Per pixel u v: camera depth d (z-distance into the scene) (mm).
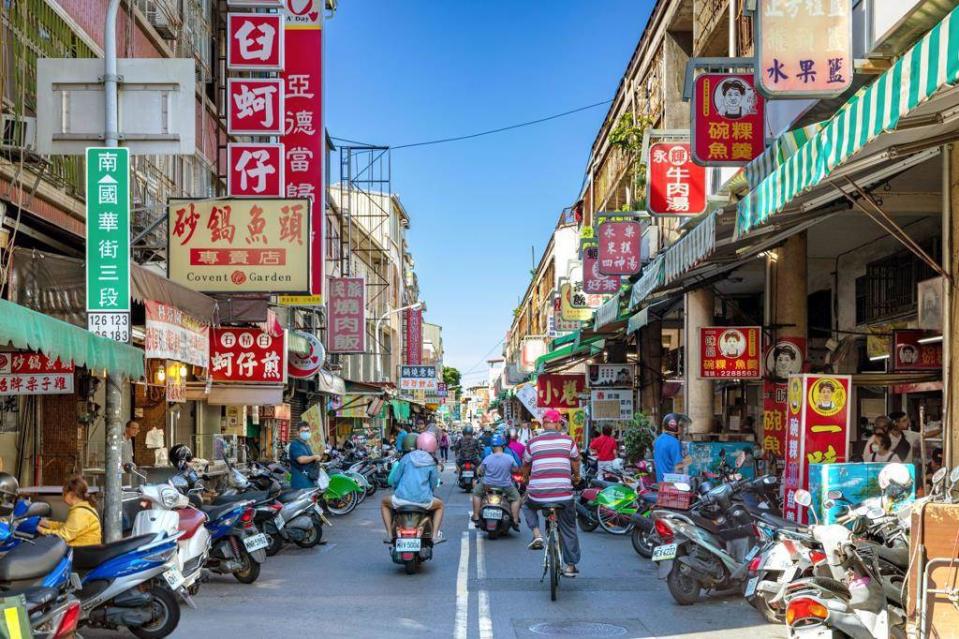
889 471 7160
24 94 10227
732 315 20750
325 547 13156
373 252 50812
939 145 7023
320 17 17141
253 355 15891
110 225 8547
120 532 8844
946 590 5727
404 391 57156
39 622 5398
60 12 11594
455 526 15836
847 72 8242
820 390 9977
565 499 9289
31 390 10008
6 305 5562
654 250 20547
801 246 14156
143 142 9039
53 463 13164
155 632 7336
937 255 12188
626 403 23938
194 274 13156
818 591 6168
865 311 15211
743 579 8555
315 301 17234
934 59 5094
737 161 12148
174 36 16922
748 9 8469
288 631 7586
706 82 12203
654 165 15398
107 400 8922
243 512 9969
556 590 8844
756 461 14234
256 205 13250
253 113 14688
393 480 10773
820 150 6688
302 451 14664
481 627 7688
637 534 11656
